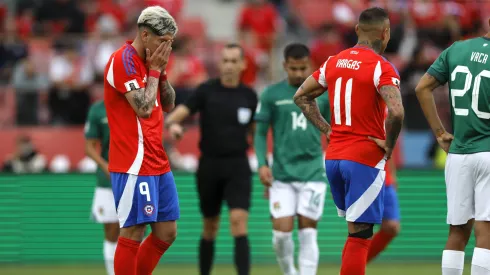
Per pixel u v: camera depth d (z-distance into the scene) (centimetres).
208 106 3052
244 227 2950
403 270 3619
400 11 5703
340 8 5994
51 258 4012
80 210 4038
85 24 5612
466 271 3466
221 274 3534
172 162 4438
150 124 2192
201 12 6756
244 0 6794
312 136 2845
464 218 2212
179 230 3972
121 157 2166
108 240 3192
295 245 3906
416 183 4019
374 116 2166
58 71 4988
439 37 5397
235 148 3027
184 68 4919
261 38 5344
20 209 4031
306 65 2845
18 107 4762
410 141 4797
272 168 2911
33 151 4503
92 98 4875
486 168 2158
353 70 2167
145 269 2292
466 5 5759
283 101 2864
